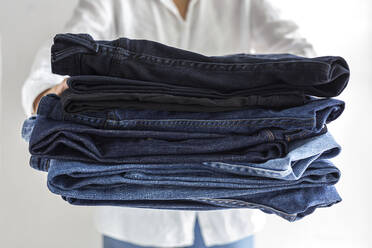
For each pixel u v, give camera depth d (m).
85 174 0.64
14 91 1.48
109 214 1.36
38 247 1.62
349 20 1.57
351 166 1.63
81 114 0.65
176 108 0.66
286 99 0.67
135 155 0.66
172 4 1.25
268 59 0.66
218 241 1.33
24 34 1.47
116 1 1.25
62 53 0.64
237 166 0.67
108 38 1.28
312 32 1.58
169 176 0.67
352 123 1.62
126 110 0.67
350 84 1.60
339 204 1.66
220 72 0.66
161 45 0.67
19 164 1.53
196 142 0.66
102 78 0.64
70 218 1.63
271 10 1.26
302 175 0.69
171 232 1.32
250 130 0.67
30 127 0.72
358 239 1.67
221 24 1.29
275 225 1.68
